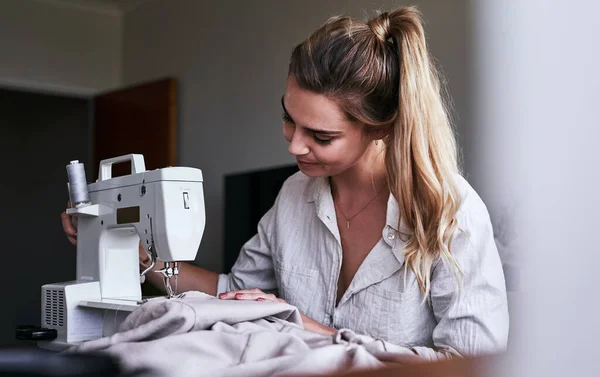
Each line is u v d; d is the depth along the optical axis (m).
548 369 1.61
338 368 1.08
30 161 6.89
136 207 1.62
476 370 1.12
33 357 1.09
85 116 6.86
